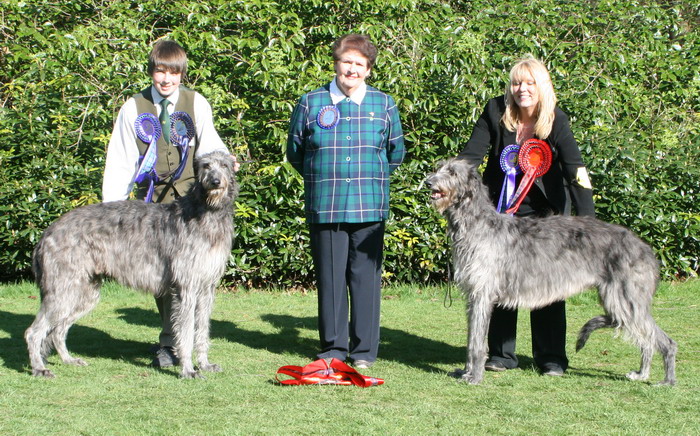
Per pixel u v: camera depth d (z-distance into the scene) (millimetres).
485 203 5645
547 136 5840
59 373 5773
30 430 4414
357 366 6094
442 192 5500
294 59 9320
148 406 4910
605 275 5621
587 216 5859
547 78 5781
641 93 10469
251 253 9344
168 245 5652
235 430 4426
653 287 5637
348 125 5996
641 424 4594
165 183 6176
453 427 4527
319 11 10164
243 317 8164
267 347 6828
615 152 9141
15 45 9727
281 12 9875
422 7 10945
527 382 5629
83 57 9023
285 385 5453
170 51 6016
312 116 6074
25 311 8273
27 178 9016
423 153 9250
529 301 5664
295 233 9195
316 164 6070
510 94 5895
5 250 9234
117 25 9484
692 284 9883
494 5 10961
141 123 6070
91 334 7293
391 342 7051
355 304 6156
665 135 10211
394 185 9117
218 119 9047
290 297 9297
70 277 5695
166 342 6082
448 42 9328
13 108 9484
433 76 9234
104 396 5137
